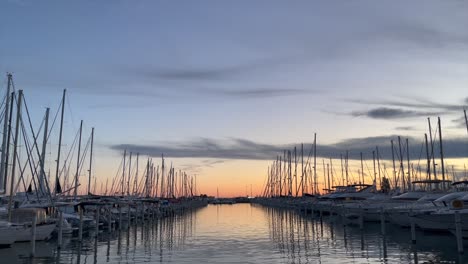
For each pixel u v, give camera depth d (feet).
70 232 144.56
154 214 262.47
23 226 119.44
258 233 161.99
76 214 166.40
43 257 102.63
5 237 115.03
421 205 157.48
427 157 220.23
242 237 147.23
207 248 118.11
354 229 171.01
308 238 141.08
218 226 201.87
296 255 103.19
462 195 139.13
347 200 232.32
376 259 95.25
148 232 171.32
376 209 184.75
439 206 147.64
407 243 120.26
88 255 106.11
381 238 135.74
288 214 319.06
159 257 102.27
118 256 104.32
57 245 117.80
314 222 221.66
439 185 192.34
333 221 222.28
